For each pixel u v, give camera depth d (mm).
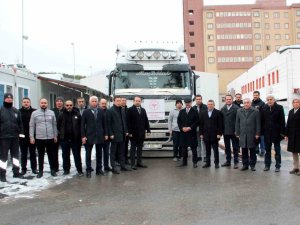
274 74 27594
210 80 39219
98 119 10828
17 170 10531
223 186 8898
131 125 11938
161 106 13500
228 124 11883
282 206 6961
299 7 101438
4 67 14297
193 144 12031
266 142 10945
